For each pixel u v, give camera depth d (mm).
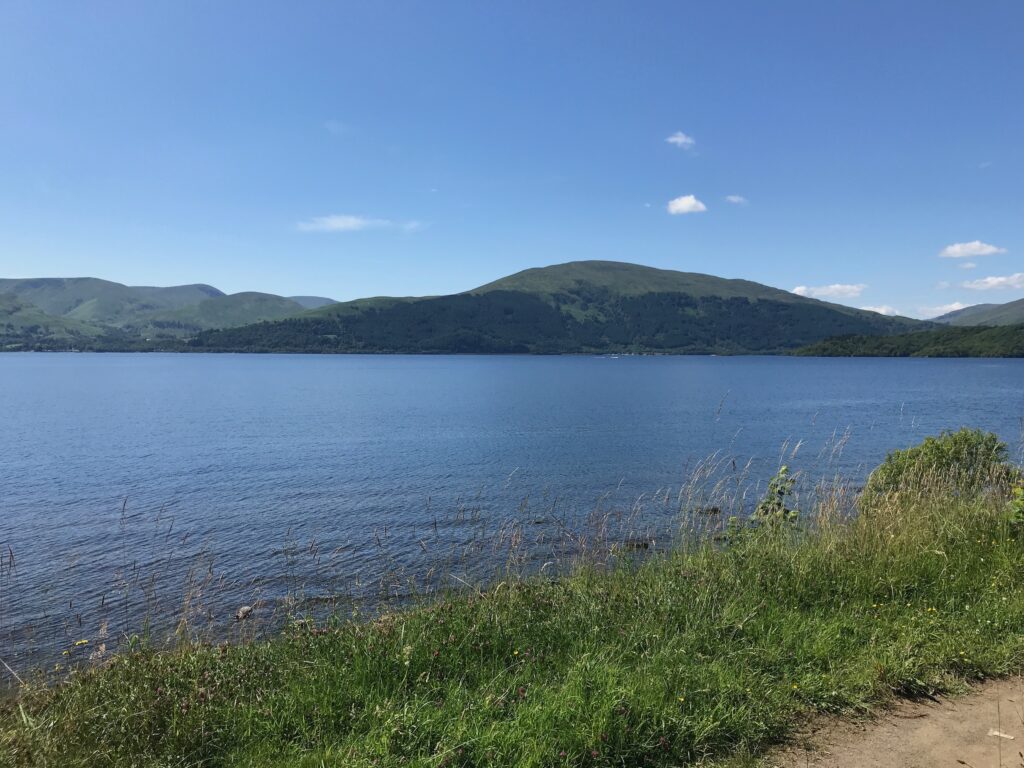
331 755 3629
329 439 35344
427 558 12188
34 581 11828
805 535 7652
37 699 4594
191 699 4188
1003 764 3588
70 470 25391
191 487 21969
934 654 4836
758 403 60375
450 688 4348
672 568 6676
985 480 10383
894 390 77625
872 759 3688
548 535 12930
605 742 3709
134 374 120500
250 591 10852
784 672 4609
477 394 73875
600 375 124188
